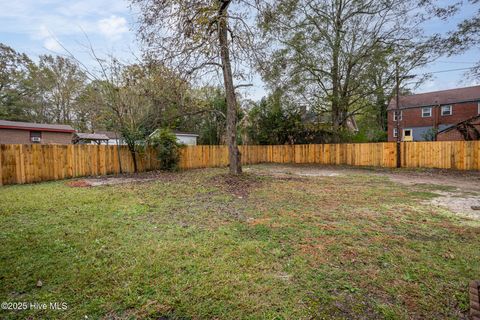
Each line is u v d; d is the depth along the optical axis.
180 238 3.22
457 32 12.14
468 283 2.21
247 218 4.16
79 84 16.92
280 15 12.11
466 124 14.98
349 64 14.77
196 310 1.86
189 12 6.87
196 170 12.30
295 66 15.17
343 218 4.16
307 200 5.51
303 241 3.14
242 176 8.42
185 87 8.85
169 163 11.79
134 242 3.07
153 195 5.97
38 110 24.83
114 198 5.59
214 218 4.15
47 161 8.64
